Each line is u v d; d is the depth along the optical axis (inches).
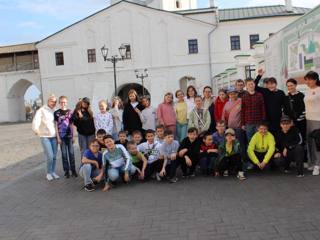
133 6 1793.8
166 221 243.8
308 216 231.5
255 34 1759.4
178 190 321.1
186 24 1776.6
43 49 1873.8
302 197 270.8
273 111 357.1
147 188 337.4
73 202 310.3
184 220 242.7
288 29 415.8
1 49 1983.3
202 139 370.0
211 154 364.8
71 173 436.8
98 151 354.3
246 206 260.8
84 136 420.5
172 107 423.8
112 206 289.1
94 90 1802.4
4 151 751.1
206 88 412.2
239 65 827.4
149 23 1790.1
